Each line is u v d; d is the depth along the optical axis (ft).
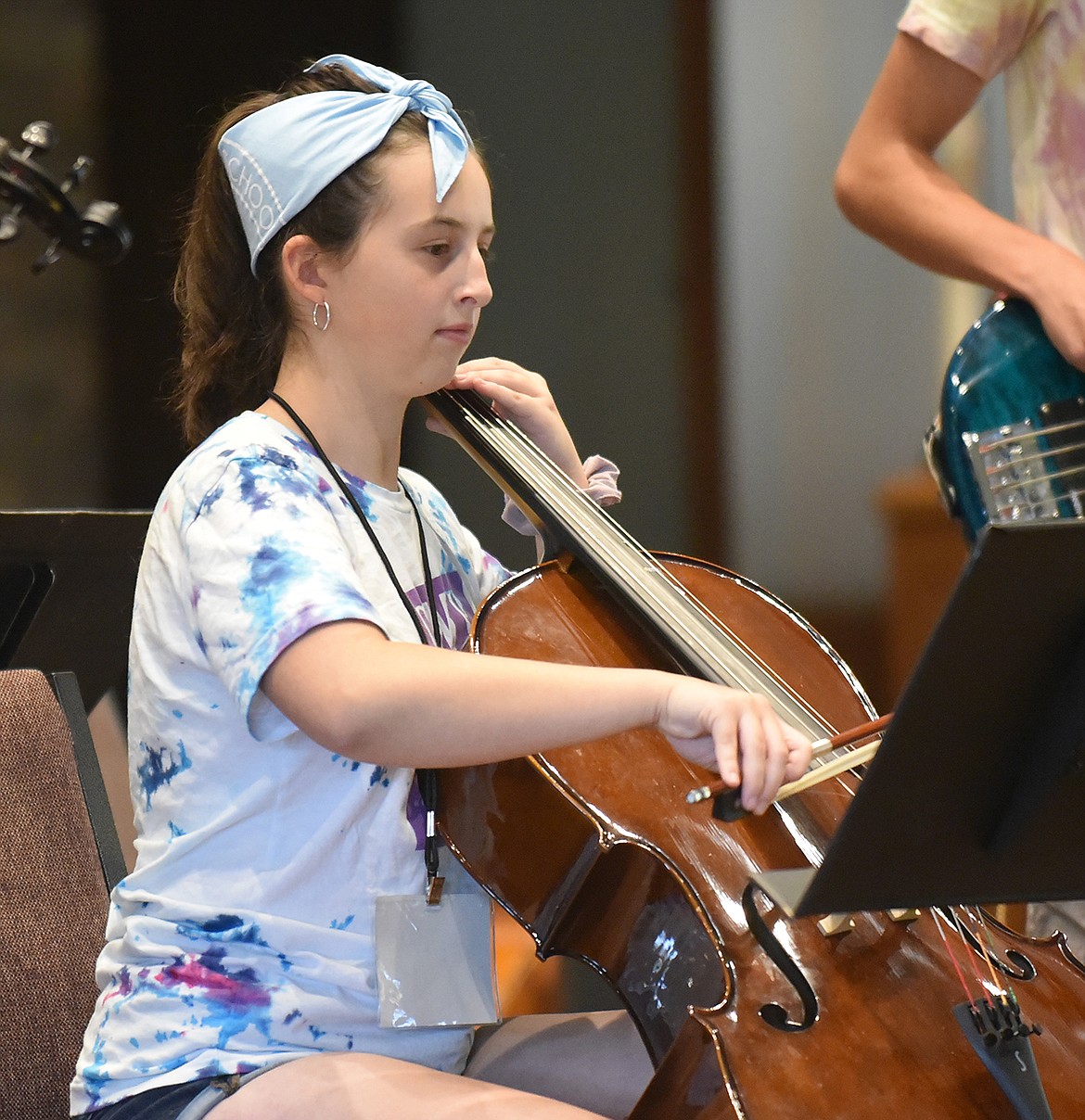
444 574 19.03
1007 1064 13.99
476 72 51.01
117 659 22.86
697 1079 13.98
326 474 17.46
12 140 48.52
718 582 20.02
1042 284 21.66
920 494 51.57
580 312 52.80
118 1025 16.01
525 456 19.30
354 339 17.35
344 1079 15.16
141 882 16.65
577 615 17.95
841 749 17.29
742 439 53.21
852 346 52.31
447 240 17.12
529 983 37.04
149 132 49.08
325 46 49.60
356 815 16.25
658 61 51.16
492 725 14.43
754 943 15.08
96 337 49.75
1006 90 23.95
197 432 19.15
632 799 16.28
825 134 51.37
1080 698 11.85
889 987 14.90
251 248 17.89
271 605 15.11
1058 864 12.78
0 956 18.11
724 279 52.42
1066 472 21.34
